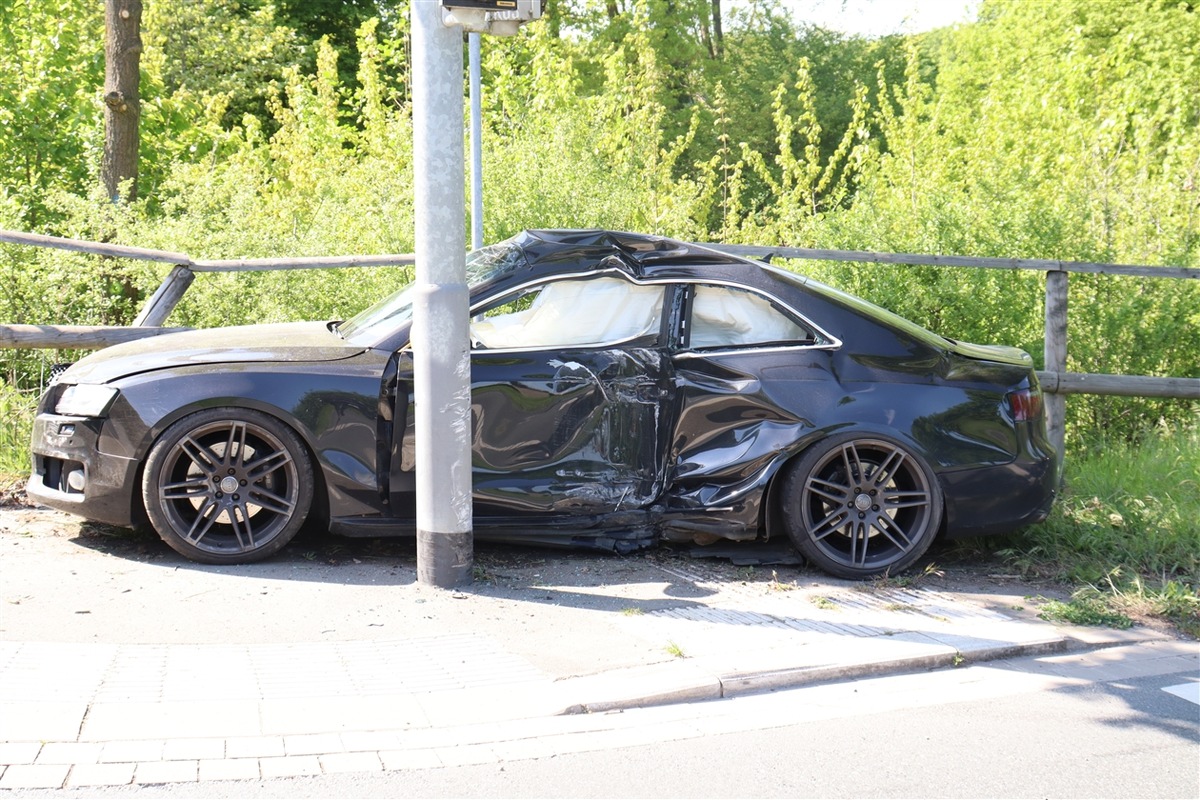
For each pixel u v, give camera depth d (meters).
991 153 13.22
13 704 3.66
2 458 6.97
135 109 12.30
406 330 5.70
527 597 5.19
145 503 5.32
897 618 5.15
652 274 5.87
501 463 5.62
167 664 4.11
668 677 4.23
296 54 28.61
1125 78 15.94
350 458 5.48
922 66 35.09
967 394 5.93
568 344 5.75
